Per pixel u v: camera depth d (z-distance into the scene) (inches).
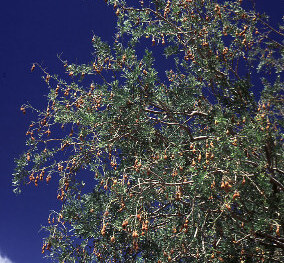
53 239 362.6
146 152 358.6
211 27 362.6
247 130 273.1
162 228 371.2
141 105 331.0
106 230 362.9
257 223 264.2
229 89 352.2
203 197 300.8
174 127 389.7
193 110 385.7
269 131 303.7
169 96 383.2
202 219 311.9
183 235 316.5
